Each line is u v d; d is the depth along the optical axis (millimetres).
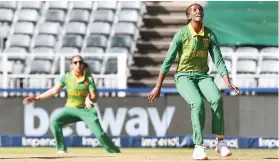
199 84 31781
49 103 57156
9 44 74312
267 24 71812
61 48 73062
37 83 62375
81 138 57000
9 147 57375
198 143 30906
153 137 56562
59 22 75625
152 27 75062
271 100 56094
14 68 69875
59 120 45719
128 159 31219
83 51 72312
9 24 76062
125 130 56781
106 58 69375
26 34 75000
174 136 56406
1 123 57594
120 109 56781
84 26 74938
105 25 74500
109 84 62438
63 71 57031
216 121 31812
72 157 33250
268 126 56062
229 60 66625
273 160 30719
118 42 72688
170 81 67125
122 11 75750
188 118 56406
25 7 77000
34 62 69438
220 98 31359
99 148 56250
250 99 56219
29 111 57438
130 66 70188
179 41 31391
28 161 30484
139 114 56750
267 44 71312
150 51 72688
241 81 63844
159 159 31047
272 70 67500
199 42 31391
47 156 34594
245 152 48438
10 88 57062
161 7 75750
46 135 57344
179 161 30125
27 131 57438
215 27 72062
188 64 31641
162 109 56562
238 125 56281
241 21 71875
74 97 45188
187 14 31750
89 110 45281
